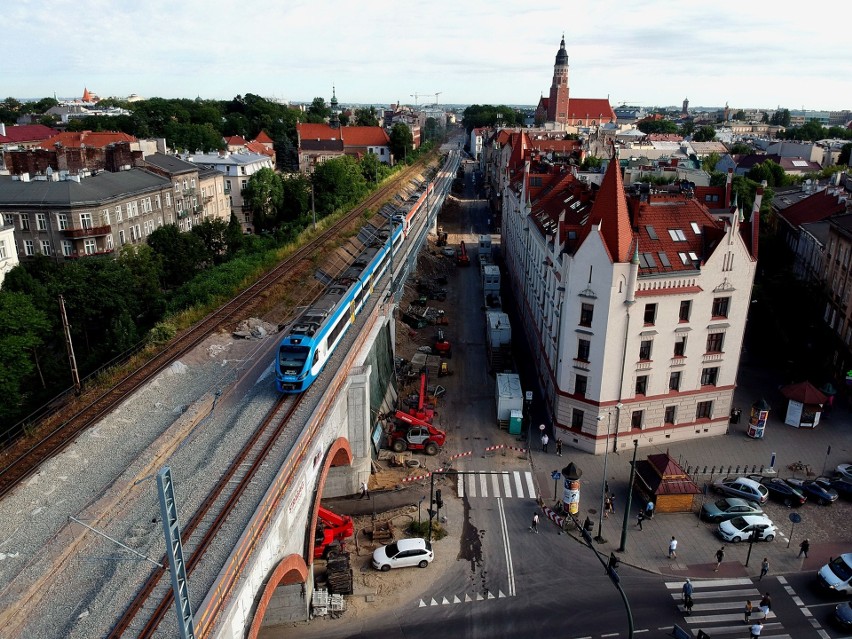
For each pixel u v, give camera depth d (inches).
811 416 2213.3
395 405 2340.1
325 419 1471.5
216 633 866.8
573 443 2105.1
